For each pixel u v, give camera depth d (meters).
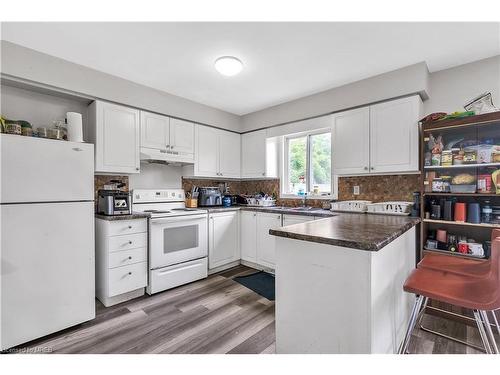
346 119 2.68
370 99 2.51
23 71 2.00
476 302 1.11
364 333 1.14
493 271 1.12
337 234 1.32
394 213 2.40
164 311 2.21
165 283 2.62
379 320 1.23
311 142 3.46
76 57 2.17
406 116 2.28
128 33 1.82
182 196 3.44
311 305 1.32
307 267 1.33
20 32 1.80
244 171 3.91
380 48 2.00
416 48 2.00
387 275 1.35
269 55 2.12
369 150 2.50
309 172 3.48
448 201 2.10
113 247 2.28
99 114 2.46
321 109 2.92
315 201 3.33
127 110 2.67
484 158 1.89
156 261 2.55
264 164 3.62
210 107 3.48
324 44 1.95
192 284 2.84
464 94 2.24
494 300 1.08
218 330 1.91
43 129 1.92
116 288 2.29
